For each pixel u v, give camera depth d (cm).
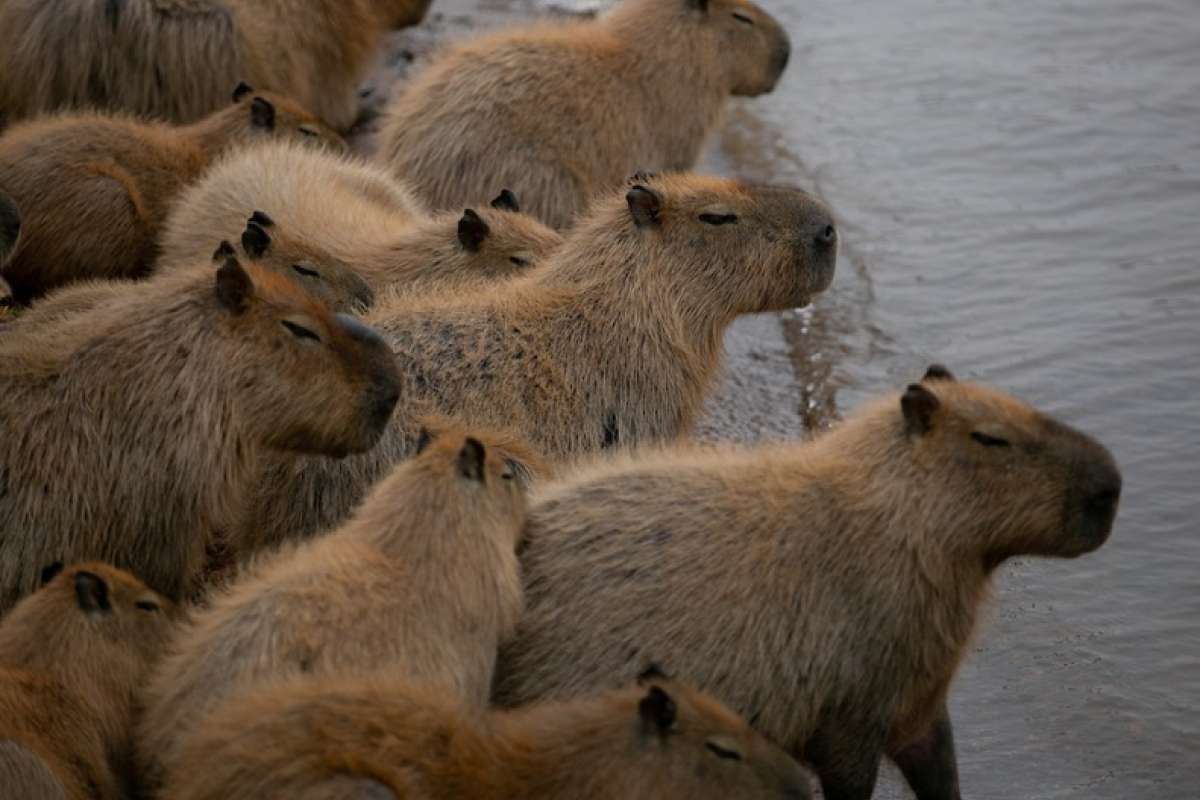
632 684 1642
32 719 1548
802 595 1684
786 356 2688
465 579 1597
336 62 3306
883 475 1719
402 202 2677
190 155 2712
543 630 1666
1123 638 2070
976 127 3347
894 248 2961
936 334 2703
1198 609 2114
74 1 2928
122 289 2161
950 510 1706
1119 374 2577
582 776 1438
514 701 1655
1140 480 2345
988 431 1709
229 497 1855
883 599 1695
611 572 1683
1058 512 1706
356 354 1856
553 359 2109
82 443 1816
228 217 2477
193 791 1410
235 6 3077
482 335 2080
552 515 1736
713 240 2205
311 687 1430
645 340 2161
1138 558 2203
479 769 1416
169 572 1856
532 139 2820
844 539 1702
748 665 1666
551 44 2908
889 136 3341
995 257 2917
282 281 1881
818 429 2466
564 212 2836
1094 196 3092
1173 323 2695
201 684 1522
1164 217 3009
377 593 1564
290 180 2534
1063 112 3369
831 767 1723
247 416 1836
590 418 2122
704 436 2461
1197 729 1928
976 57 3603
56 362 1833
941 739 1808
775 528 1700
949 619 1728
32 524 1808
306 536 1958
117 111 2967
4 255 2288
